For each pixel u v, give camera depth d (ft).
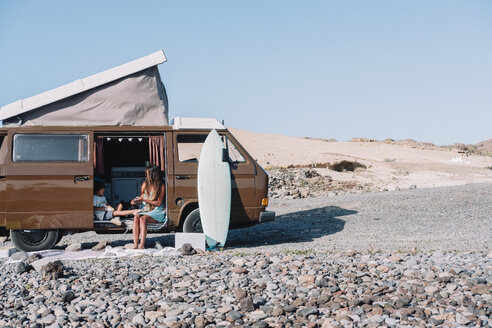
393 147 190.08
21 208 29.91
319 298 18.48
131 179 34.12
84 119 31.55
